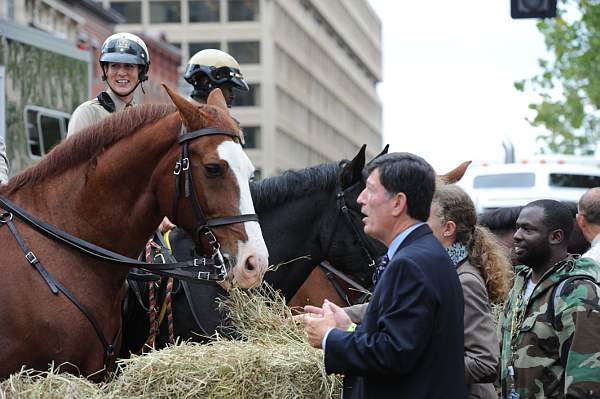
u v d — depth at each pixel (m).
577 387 5.37
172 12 79.44
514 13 12.26
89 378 5.82
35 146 13.58
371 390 4.43
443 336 4.35
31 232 5.82
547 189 18.05
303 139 84.75
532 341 5.76
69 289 5.75
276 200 7.07
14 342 5.62
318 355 5.48
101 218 5.91
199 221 5.82
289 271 7.11
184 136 5.82
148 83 7.38
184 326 6.60
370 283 7.25
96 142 5.96
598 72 25.00
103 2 79.38
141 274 6.45
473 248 5.52
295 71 83.12
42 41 13.86
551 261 5.98
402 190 4.50
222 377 5.25
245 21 77.69
